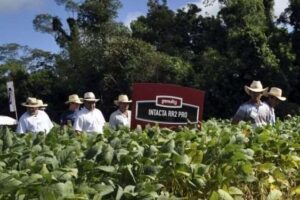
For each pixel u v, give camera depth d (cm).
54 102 4631
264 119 966
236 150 543
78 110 1134
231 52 3030
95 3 4306
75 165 445
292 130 842
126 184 437
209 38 3628
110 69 3859
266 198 549
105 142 597
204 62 3281
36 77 4831
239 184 561
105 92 3891
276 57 3020
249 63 2953
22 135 676
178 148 520
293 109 2848
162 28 4178
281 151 645
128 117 1071
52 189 357
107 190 402
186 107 832
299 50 3194
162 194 432
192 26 4119
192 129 740
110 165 458
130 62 3678
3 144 540
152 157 502
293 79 3028
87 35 4106
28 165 434
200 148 574
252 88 965
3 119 2202
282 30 3155
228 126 847
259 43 2936
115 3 4341
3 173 377
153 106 825
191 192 500
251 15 3164
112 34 4038
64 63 4306
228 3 3244
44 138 597
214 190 493
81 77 3997
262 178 584
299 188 593
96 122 1032
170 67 3550
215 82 3086
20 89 4862
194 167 500
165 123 827
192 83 3384
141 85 824
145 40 4156
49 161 433
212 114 3136
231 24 3216
